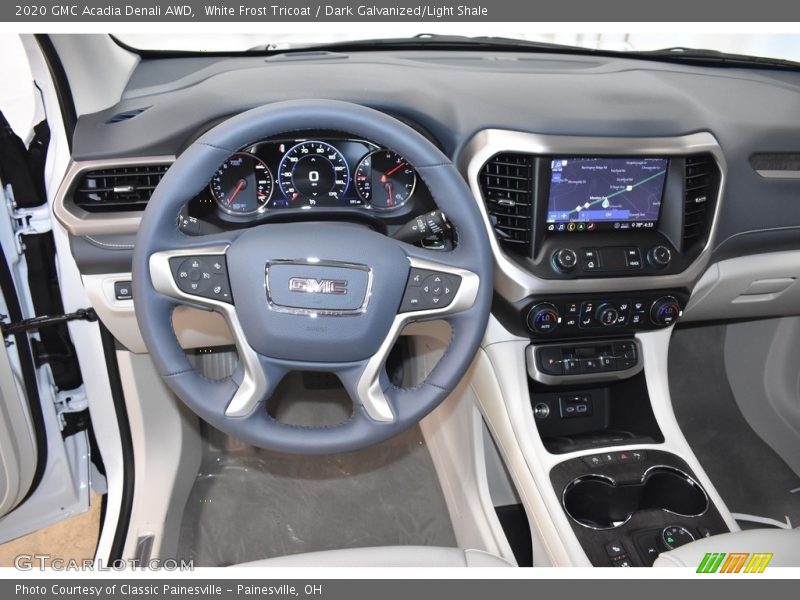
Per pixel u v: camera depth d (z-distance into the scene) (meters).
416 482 1.51
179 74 1.19
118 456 1.30
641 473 1.04
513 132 0.98
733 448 1.57
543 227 1.03
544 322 1.05
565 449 1.08
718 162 1.07
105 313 1.05
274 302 0.79
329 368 0.83
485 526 1.22
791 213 1.20
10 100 1.00
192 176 0.75
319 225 0.82
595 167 1.02
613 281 1.05
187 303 0.80
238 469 1.51
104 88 1.04
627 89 1.14
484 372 1.13
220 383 0.84
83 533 1.33
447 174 0.79
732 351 1.68
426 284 0.82
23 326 1.03
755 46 1.53
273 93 0.99
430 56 1.35
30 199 1.03
